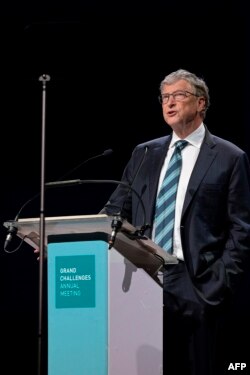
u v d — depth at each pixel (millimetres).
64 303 6098
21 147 12086
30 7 11414
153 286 6582
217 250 7344
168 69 11430
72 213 11844
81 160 11859
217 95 11359
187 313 7176
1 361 11680
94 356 5938
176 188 7586
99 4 11430
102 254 6004
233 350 10852
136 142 11734
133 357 6195
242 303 10977
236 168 7523
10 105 11930
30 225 6516
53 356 6074
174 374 7188
